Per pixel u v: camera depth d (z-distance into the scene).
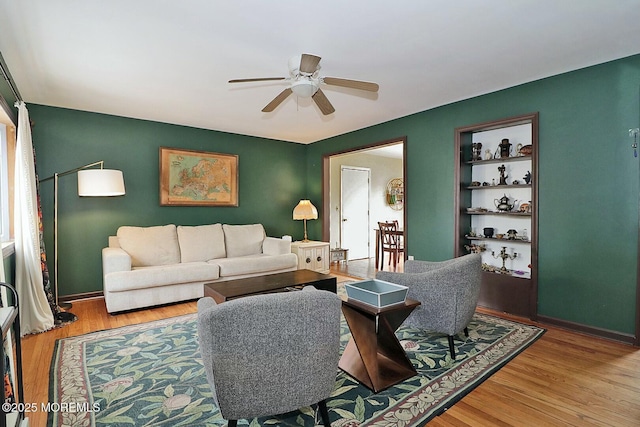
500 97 3.53
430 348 2.64
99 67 2.88
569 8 2.08
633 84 2.73
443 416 1.80
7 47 2.49
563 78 3.11
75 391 2.03
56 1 1.94
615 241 2.83
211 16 2.12
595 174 2.93
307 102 3.87
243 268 4.32
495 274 3.62
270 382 1.45
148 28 2.26
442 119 4.06
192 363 2.40
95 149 4.24
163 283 3.71
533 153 3.29
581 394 2.01
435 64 2.89
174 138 4.84
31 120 3.81
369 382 2.05
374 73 3.08
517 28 2.31
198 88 3.39
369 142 5.01
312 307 1.45
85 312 3.62
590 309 2.96
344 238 7.35
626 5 2.05
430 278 2.49
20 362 1.41
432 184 4.18
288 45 2.52
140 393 2.01
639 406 1.88
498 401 1.94
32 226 3.06
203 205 5.09
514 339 2.82
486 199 3.91
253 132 5.41
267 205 5.83
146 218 4.62
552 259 3.19
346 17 2.15
